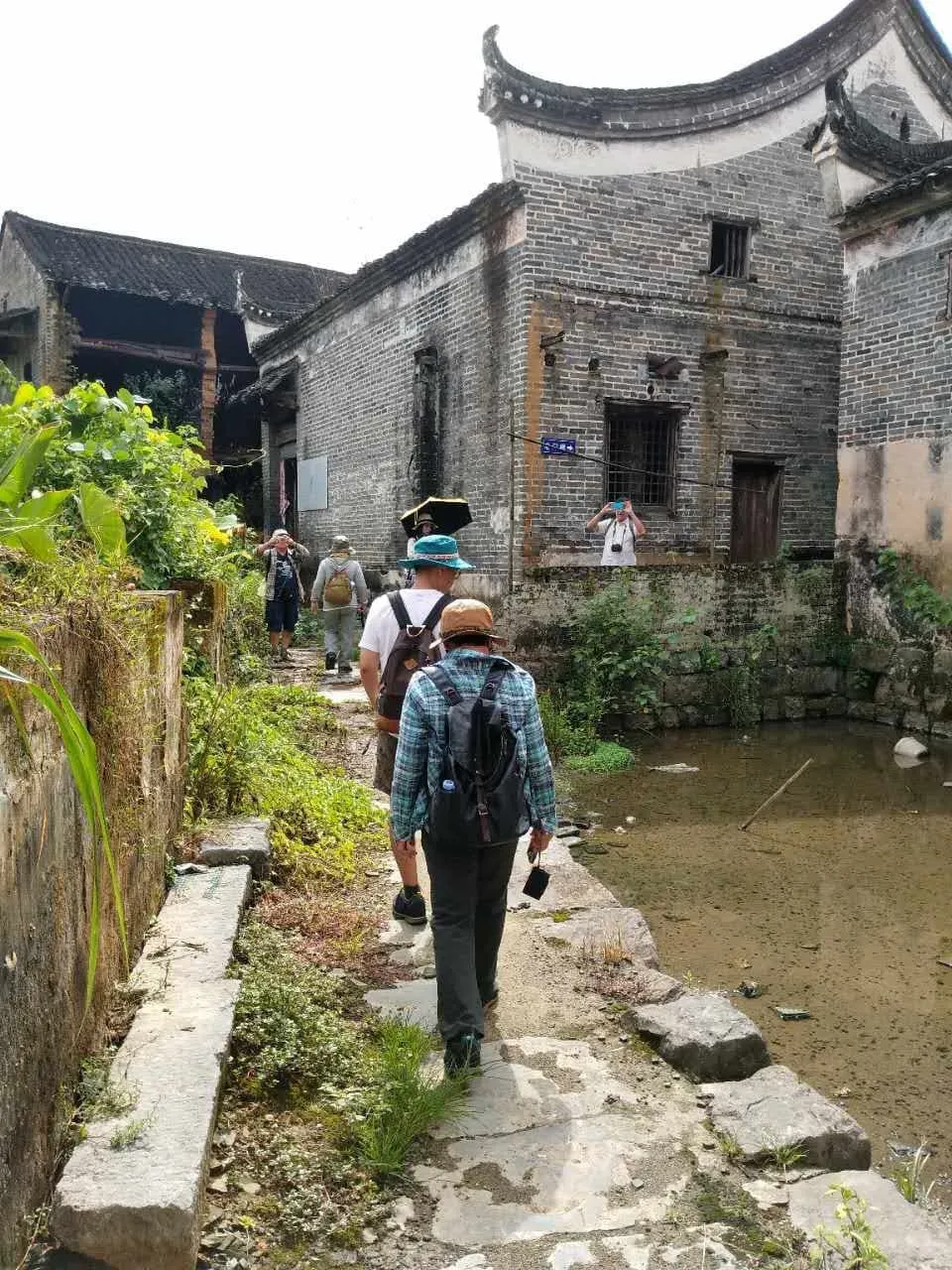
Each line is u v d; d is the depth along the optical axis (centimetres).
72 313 2239
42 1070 241
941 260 1038
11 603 257
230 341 2375
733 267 1286
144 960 367
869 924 561
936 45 1374
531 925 477
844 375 1163
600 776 882
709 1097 332
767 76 1240
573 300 1161
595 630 1030
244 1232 257
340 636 1159
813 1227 269
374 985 401
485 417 1223
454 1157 297
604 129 1155
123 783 344
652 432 1249
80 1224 229
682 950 525
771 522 1334
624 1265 254
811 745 1008
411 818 339
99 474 645
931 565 1062
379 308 1505
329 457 1731
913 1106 385
